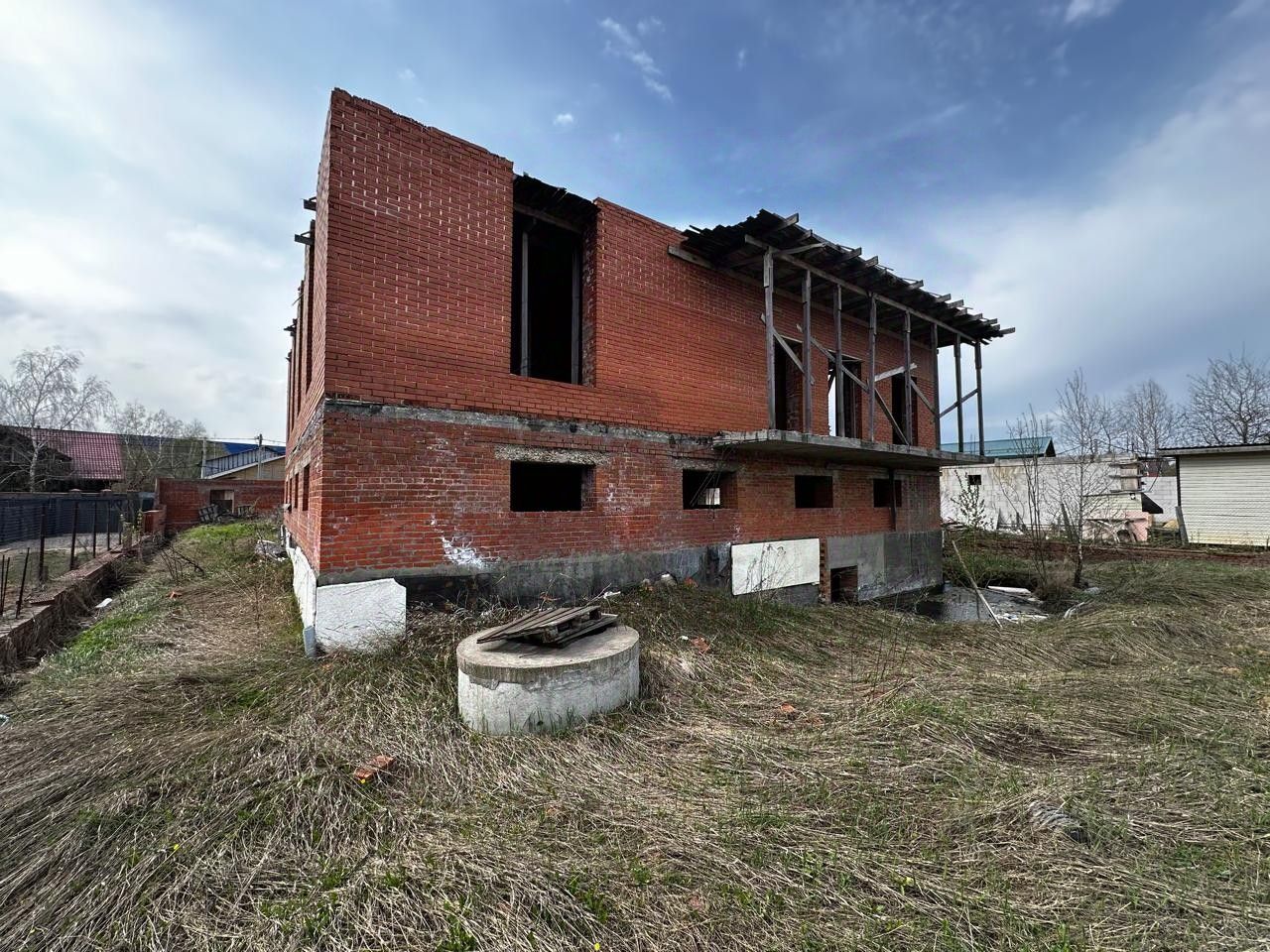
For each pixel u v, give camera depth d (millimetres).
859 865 2732
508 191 7109
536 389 7191
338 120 5898
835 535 11156
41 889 2623
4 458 27312
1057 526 16406
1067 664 6211
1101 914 2414
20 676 5629
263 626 7379
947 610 11031
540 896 2525
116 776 3488
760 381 9898
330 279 5766
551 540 7215
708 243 8656
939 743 4016
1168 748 3949
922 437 13711
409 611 6102
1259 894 2512
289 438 13742
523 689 4219
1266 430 28406
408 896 2551
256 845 2924
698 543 8828
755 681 5340
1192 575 10984
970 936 2303
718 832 3010
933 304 10977
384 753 3820
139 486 30312
